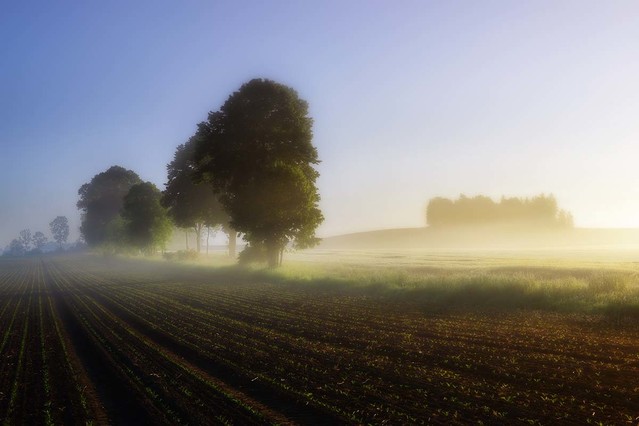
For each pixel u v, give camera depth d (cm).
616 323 1970
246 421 984
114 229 11025
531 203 18500
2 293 4497
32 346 1895
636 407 991
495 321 2109
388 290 3322
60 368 1515
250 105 5191
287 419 985
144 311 2842
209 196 7188
